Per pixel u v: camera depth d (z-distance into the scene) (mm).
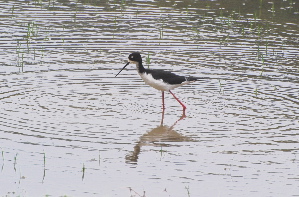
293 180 11562
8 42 20359
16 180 11469
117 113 14977
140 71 15508
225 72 18016
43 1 26234
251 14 24719
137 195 10914
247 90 16641
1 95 15805
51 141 13172
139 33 21797
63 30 21969
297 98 16000
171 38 21250
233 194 10977
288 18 24172
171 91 16750
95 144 13109
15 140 13172
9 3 25672
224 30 22438
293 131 13883
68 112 14891
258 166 12141
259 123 14367
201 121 14523
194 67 18328
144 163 12266
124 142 13258
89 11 24703
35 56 19094
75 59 18969
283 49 20328
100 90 16578
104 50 19891
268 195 10945
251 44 20844
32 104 15305
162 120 14586
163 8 25438
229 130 13961
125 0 26766
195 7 25719
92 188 11180
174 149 12930
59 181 11461
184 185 11328
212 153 12727
